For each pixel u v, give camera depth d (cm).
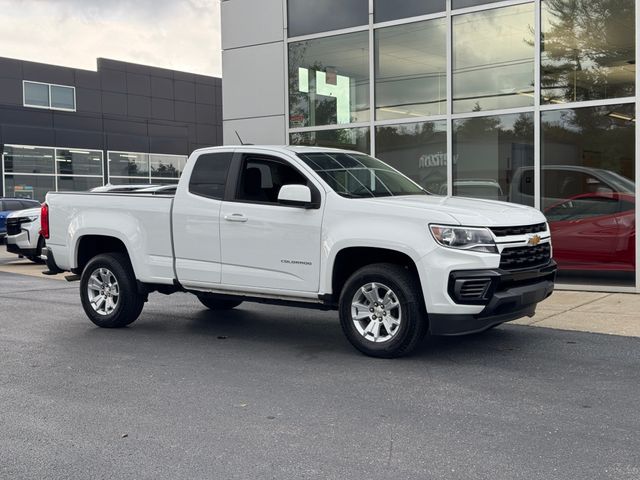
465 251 607
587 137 1055
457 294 605
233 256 734
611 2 1027
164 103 4438
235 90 1422
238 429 474
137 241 798
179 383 591
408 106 1225
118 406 529
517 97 1116
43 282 1345
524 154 1113
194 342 756
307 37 1327
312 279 684
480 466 403
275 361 664
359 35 1270
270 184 725
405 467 404
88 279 845
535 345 703
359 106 1278
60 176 3809
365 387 568
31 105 3778
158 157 4334
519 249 638
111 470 407
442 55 1184
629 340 718
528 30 1101
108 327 840
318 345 732
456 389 557
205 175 764
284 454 428
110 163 4066
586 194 1058
